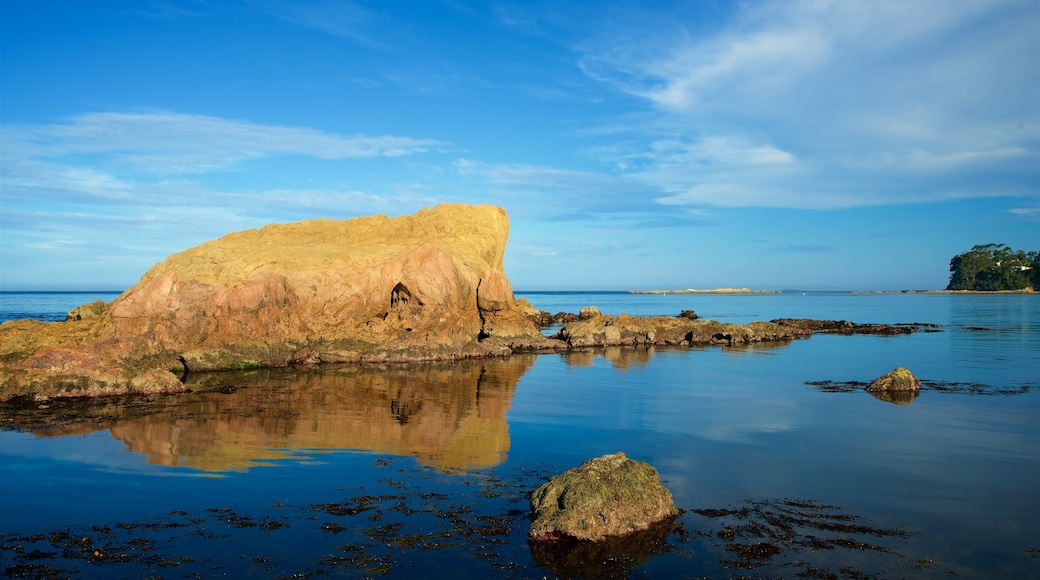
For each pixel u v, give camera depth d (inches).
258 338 1334.9
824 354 1754.4
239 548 426.0
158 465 602.5
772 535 471.2
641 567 418.0
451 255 1684.3
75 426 749.9
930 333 2481.5
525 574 403.2
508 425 810.2
